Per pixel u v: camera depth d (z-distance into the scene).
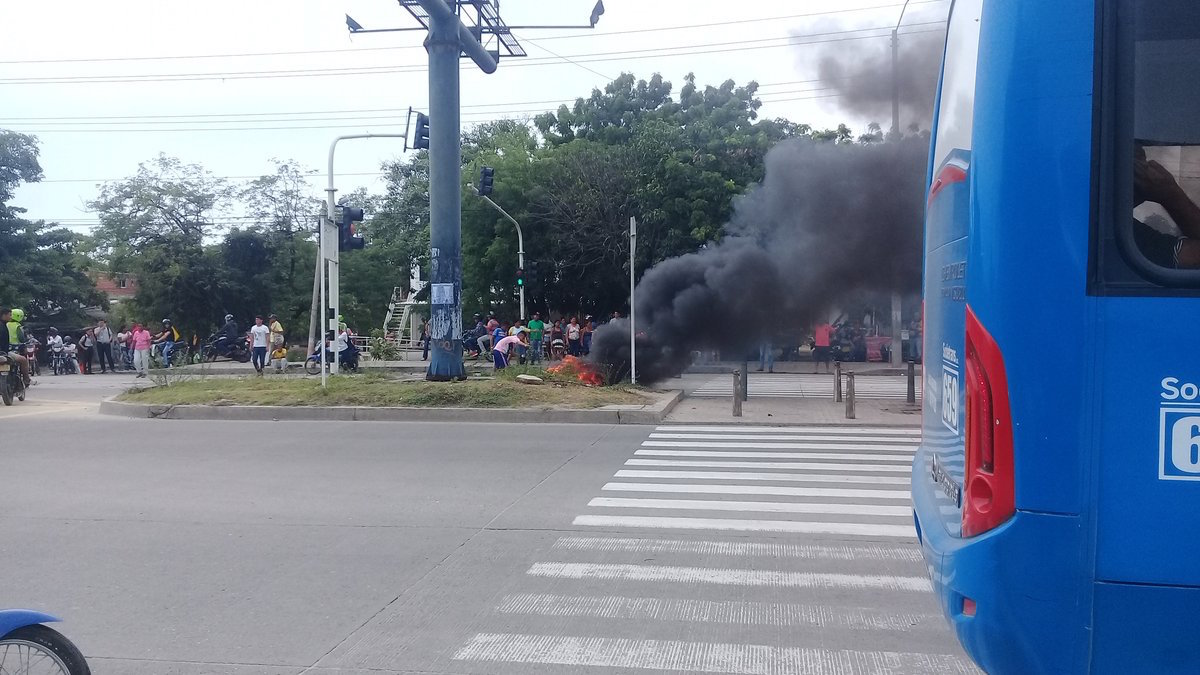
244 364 31.95
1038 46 2.91
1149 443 2.84
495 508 8.30
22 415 15.80
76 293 41.84
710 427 14.18
